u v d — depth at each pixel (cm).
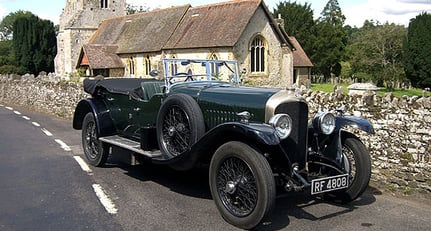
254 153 488
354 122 595
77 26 5059
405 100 664
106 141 773
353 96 746
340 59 6309
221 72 776
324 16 9431
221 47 3111
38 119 1680
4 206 594
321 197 634
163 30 3781
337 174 577
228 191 519
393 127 675
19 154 958
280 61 3434
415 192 644
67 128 1404
